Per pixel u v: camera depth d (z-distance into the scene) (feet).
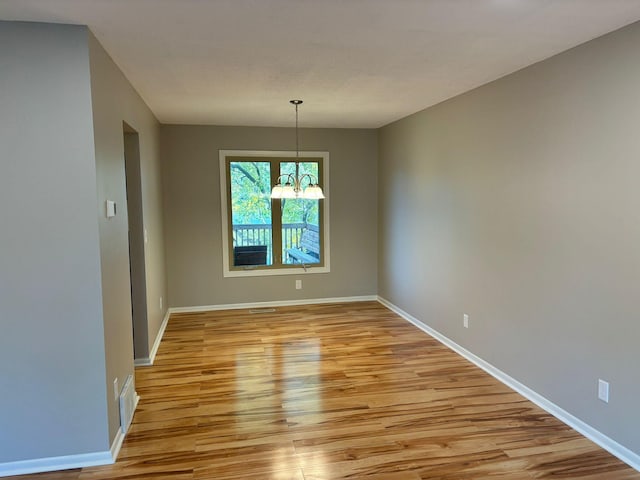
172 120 17.37
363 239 20.58
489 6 6.89
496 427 9.36
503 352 11.60
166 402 10.59
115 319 8.86
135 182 12.76
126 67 9.94
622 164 7.98
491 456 8.30
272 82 11.60
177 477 7.74
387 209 19.31
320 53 9.21
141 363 12.98
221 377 12.08
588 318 8.86
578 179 8.96
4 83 7.41
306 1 6.64
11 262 7.63
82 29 7.56
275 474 7.80
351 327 16.65
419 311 16.56
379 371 12.42
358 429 9.30
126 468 8.00
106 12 6.98
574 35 8.21
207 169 18.84
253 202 19.62
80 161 7.70
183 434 9.16
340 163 20.08
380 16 7.27
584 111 8.73
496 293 11.82
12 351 7.73
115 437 8.57
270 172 19.61
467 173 13.00
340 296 20.61
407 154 17.07
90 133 7.70
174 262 18.84
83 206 7.75
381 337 15.46
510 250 11.16
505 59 9.73
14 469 7.88
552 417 9.75
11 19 7.26
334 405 10.40
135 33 7.90
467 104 12.85
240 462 8.16
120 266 9.41
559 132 9.40
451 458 8.25
